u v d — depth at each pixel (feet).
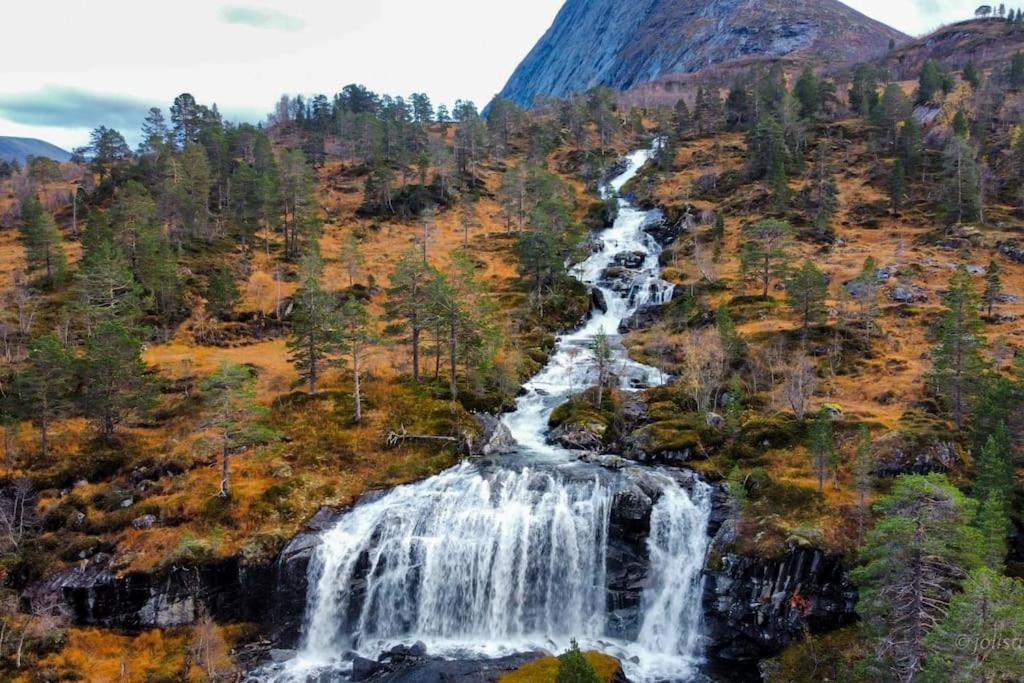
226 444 190.60
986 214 393.50
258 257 404.77
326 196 540.52
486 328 251.19
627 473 195.42
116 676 145.69
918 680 103.40
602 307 377.30
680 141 636.89
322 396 245.04
